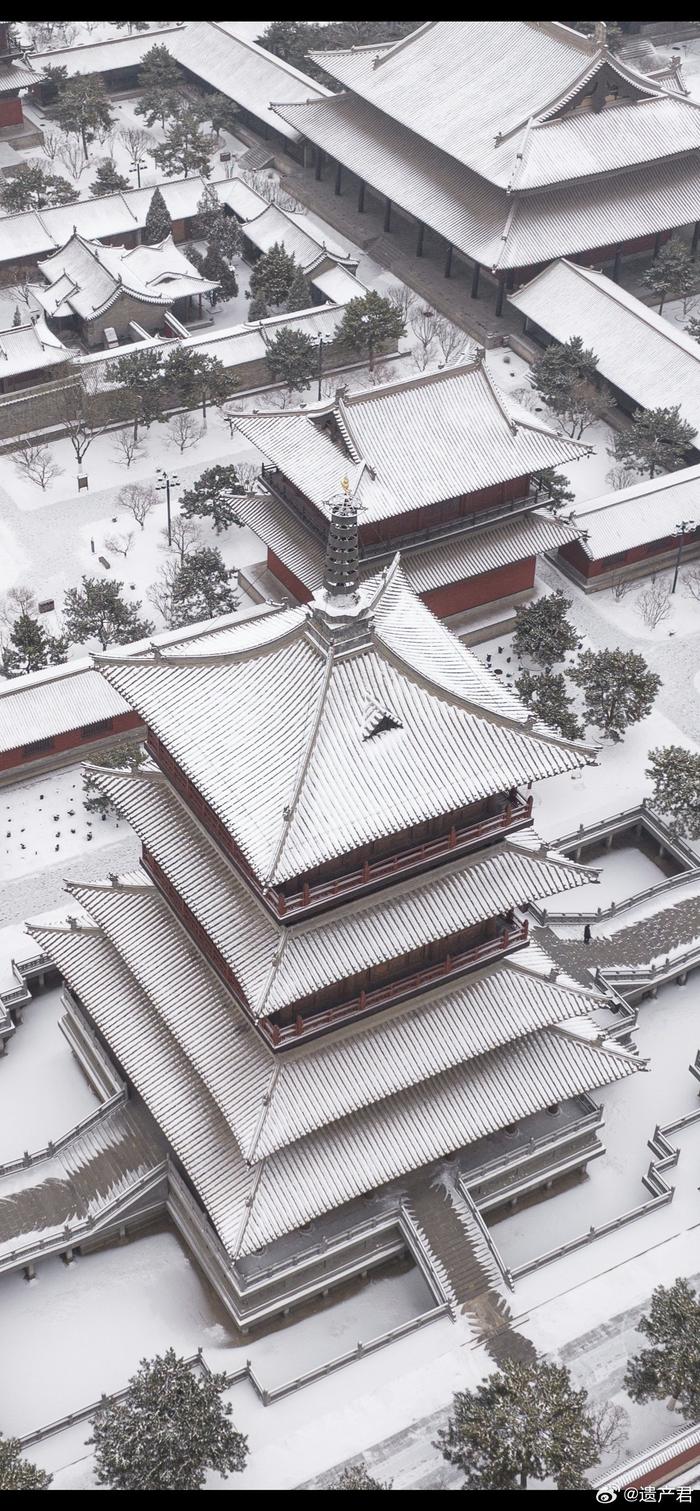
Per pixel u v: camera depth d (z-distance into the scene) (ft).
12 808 388.78
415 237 625.00
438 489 397.19
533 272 576.20
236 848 256.52
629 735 411.54
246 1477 262.88
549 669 414.62
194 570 436.76
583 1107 312.09
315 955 255.29
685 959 348.59
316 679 250.98
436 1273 287.07
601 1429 270.67
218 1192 271.90
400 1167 278.87
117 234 604.49
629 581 465.06
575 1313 287.07
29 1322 290.76
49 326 569.23
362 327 525.75
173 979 286.46
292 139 655.35
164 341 533.96
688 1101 331.98
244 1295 278.87
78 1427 270.26
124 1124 307.78
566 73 570.05
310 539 415.64
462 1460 256.93
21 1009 346.13
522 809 265.13
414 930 262.06
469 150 570.87
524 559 435.94
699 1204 308.40
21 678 397.80
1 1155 314.76
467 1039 282.97
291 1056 271.49
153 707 262.47
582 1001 292.40
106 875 369.91
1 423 513.45
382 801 245.86
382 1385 276.41
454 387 409.08
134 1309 293.23
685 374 503.61
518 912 358.64
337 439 400.47
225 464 506.07
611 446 518.37
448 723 254.68
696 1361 261.65
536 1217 310.86
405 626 267.59
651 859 385.91
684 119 591.37
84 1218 294.66
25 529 477.77
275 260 562.25
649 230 575.38
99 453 513.04
